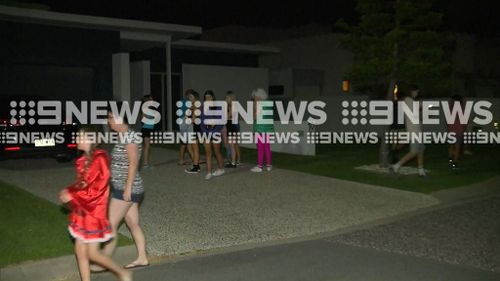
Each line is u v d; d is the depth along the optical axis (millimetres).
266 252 7230
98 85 19328
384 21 13617
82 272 5527
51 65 18453
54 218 8203
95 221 5430
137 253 6996
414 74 13148
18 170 12547
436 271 6359
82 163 5469
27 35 17812
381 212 9570
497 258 6875
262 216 9094
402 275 6215
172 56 24828
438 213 9539
